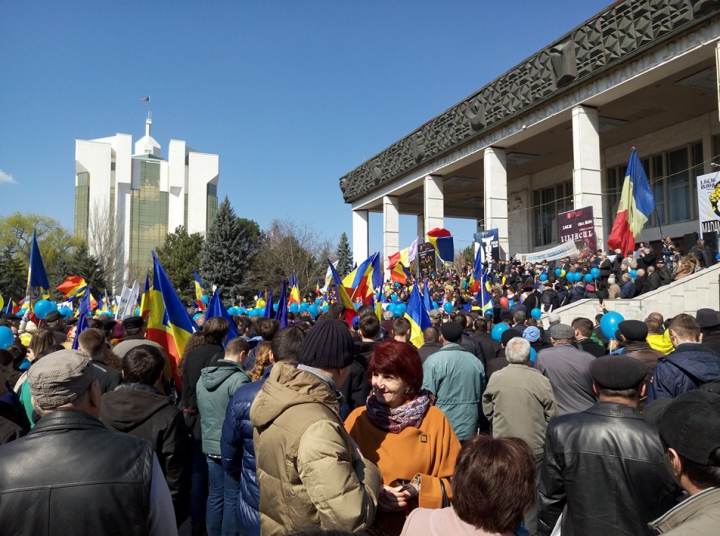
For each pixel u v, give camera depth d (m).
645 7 20.78
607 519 2.80
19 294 36.22
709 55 19.69
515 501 1.91
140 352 3.71
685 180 29.48
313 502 2.19
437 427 2.78
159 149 116.06
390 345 2.83
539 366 5.20
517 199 42.16
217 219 45.25
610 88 22.94
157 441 3.41
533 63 26.83
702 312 5.08
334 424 2.34
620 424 2.91
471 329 9.26
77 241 60.44
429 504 2.51
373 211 50.34
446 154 34.91
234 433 3.59
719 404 1.87
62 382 2.27
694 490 1.86
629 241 19.83
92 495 2.07
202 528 5.59
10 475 2.08
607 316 6.77
